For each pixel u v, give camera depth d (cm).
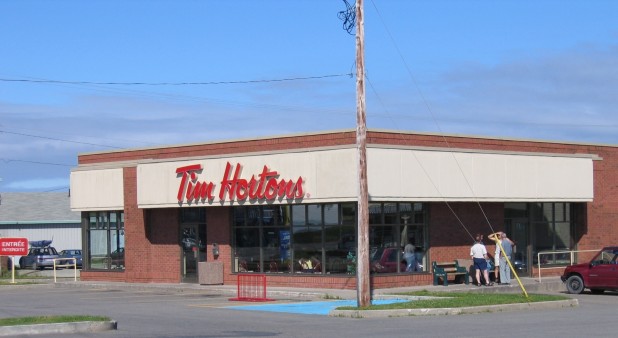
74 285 3709
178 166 3369
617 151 3850
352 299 2845
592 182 3572
